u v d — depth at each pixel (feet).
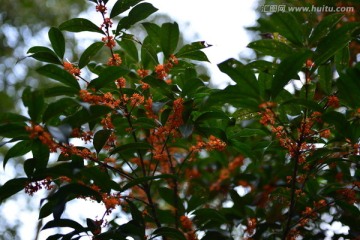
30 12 15.06
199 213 10.00
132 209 9.59
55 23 15.12
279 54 9.75
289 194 10.27
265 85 9.70
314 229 10.43
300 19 10.32
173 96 9.66
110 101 9.52
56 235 9.52
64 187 9.30
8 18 14.88
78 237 9.46
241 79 9.27
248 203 10.66
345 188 9.93
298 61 9.20
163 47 9.93
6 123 9.17
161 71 9.70
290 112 9.80
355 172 10.07
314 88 9.82
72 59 13.82
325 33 9.66
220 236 9.93
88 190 9.34
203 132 9.82
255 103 9.37
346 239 10.18
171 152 10.91
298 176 10.08
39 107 9.14
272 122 9.51
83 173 9.41
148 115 9.79
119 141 10.64
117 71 9.43
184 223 9.91
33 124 9.16
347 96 9.46
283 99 9.79
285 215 10.37
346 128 9.41
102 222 9.49
